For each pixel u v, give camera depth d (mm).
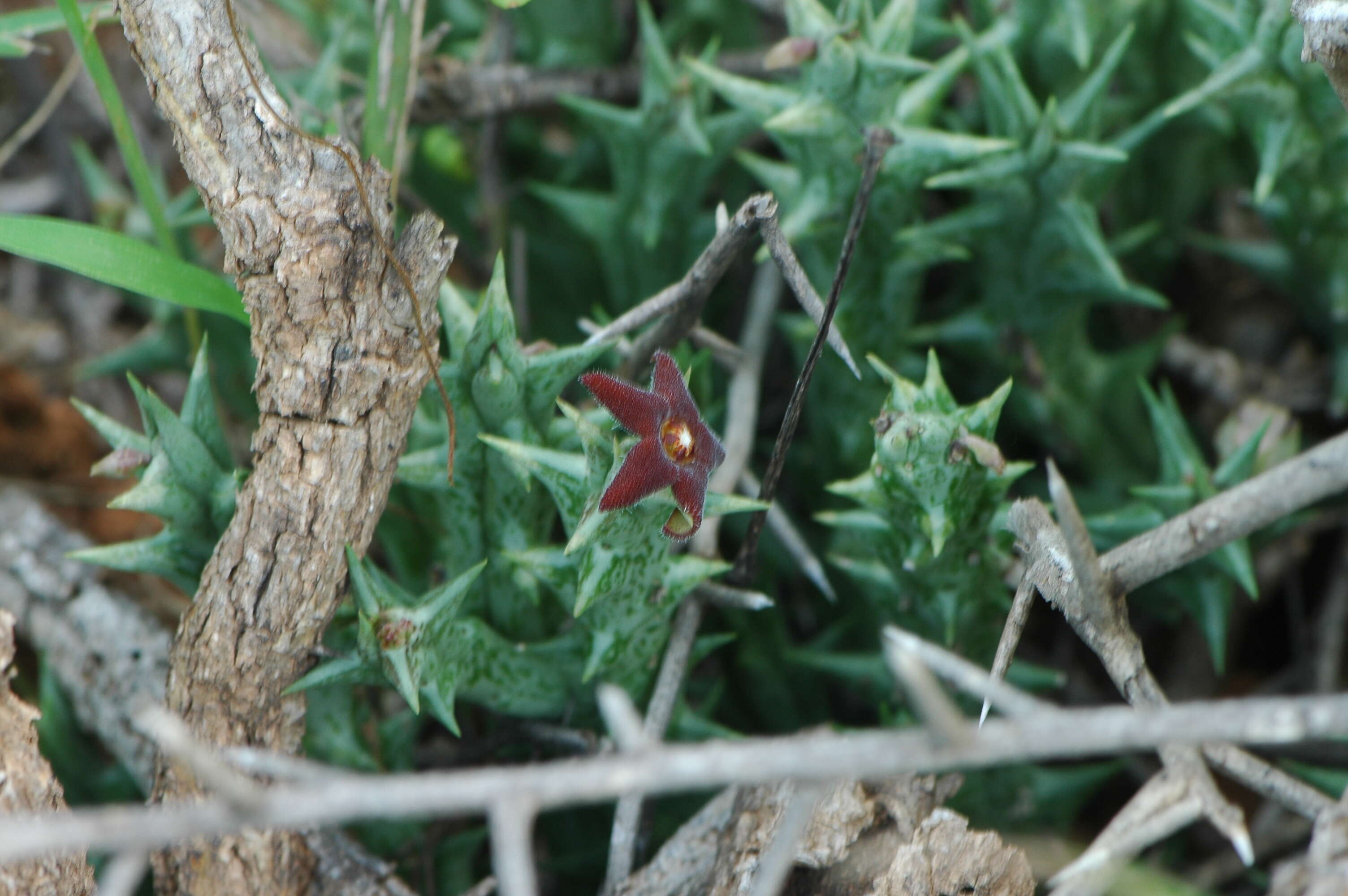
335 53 1018
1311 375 1051
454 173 1062
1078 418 1021
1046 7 1001
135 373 1102
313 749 956
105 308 1128
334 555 922
